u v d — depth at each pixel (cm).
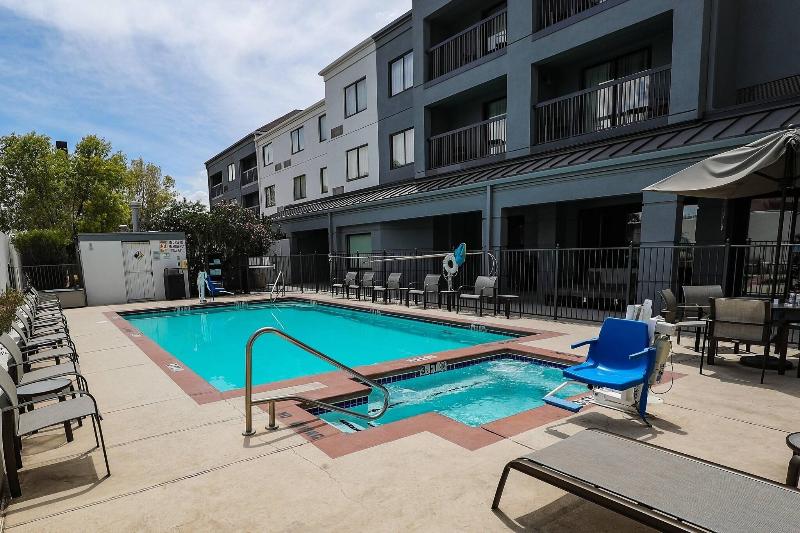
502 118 1246
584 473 193
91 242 1306
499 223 1073
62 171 2066
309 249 2156
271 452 307
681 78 859
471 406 491
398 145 1689
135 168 3412
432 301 1278
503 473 225
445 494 248
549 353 596
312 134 2217
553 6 1151
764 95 839
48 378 371
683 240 930
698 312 607
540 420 359
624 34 980
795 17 800
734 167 466
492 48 1360
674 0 862
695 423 347
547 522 220
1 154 2016
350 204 1611
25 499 250
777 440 314
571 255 1154
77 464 294
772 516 159
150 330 1035
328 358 363
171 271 1430
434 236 1491
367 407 475
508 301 927
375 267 1692
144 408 405
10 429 249
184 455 304
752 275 821
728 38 854
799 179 524
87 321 985
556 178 939
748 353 577
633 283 999
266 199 2764
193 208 1709
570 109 1154
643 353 342
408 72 1612
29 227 2033
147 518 229
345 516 228
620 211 1078
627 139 955
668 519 158
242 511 234
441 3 1387
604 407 385
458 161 1466
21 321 580
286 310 1343
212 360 752
